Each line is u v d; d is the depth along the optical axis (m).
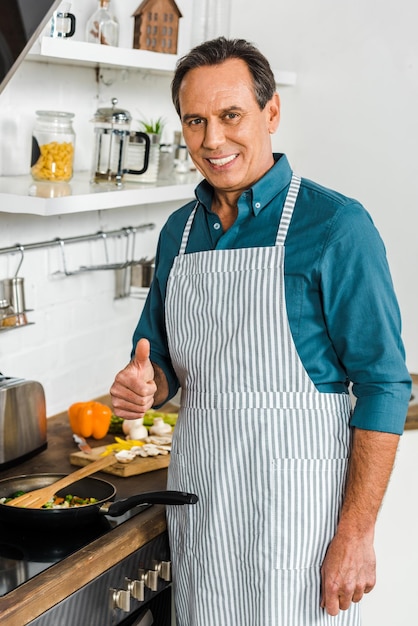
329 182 2.85
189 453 1.73
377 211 2.79
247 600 1.66
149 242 2.89
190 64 1.59
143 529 1.74
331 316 1.59
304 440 1.61
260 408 1.63
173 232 1.84
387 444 1.56
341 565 1.57
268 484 1.62
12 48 1.27
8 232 2.24
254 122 1.60
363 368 1.58
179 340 1.76
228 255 1.67
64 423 2.40
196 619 1.71
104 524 1.74
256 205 1.64
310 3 2.78
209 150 1.60
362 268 1.55
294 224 1.62
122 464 2.02
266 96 1.61
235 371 1.66
